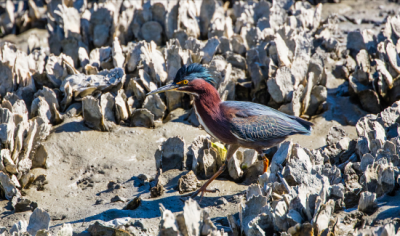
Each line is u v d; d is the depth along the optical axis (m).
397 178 7.87
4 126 9.48
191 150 9.87
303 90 11.66
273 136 8.94
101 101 11.05
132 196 9.05
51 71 12.20
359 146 9.32
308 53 12.88
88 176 9.79
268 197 7.97
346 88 12.49
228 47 13.71
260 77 12.00
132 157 10.38
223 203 8.64
